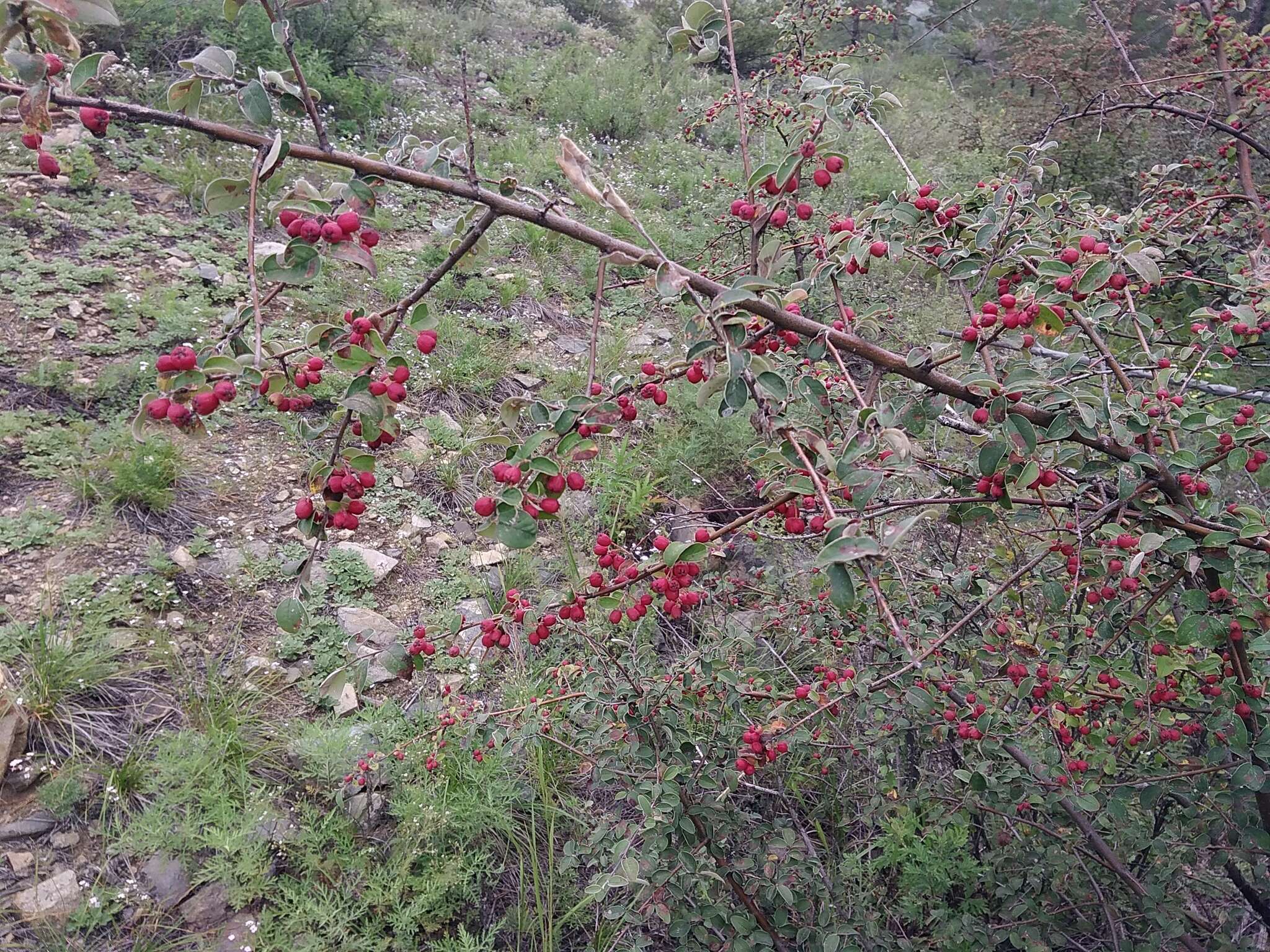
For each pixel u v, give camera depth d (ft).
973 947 7.33
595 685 8.19
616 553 5.77
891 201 5.96
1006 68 30.01
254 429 14.16
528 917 8.53
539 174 24.76
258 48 23.77
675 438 15.01
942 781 8.32
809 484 4.64
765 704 8.84
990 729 6.97
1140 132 20.86
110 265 16.06
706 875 6.87
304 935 8.20
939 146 28.68
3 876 8.18
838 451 4.97
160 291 15.64
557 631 10.54
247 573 11.77
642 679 8.05
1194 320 7.26
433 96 28.71
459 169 5.02
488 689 10.77
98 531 11.51
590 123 30.73
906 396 5.60
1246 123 11.41
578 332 18.80
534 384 16.67
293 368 4.67
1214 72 11.59
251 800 8.98
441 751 9.53
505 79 32.81
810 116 5.57
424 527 13.34
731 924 7.07
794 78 13.50
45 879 8.23
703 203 24.52
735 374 4.56
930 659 7.56
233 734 9.49
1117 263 5.53
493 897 8.91
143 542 11.66
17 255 15.55
